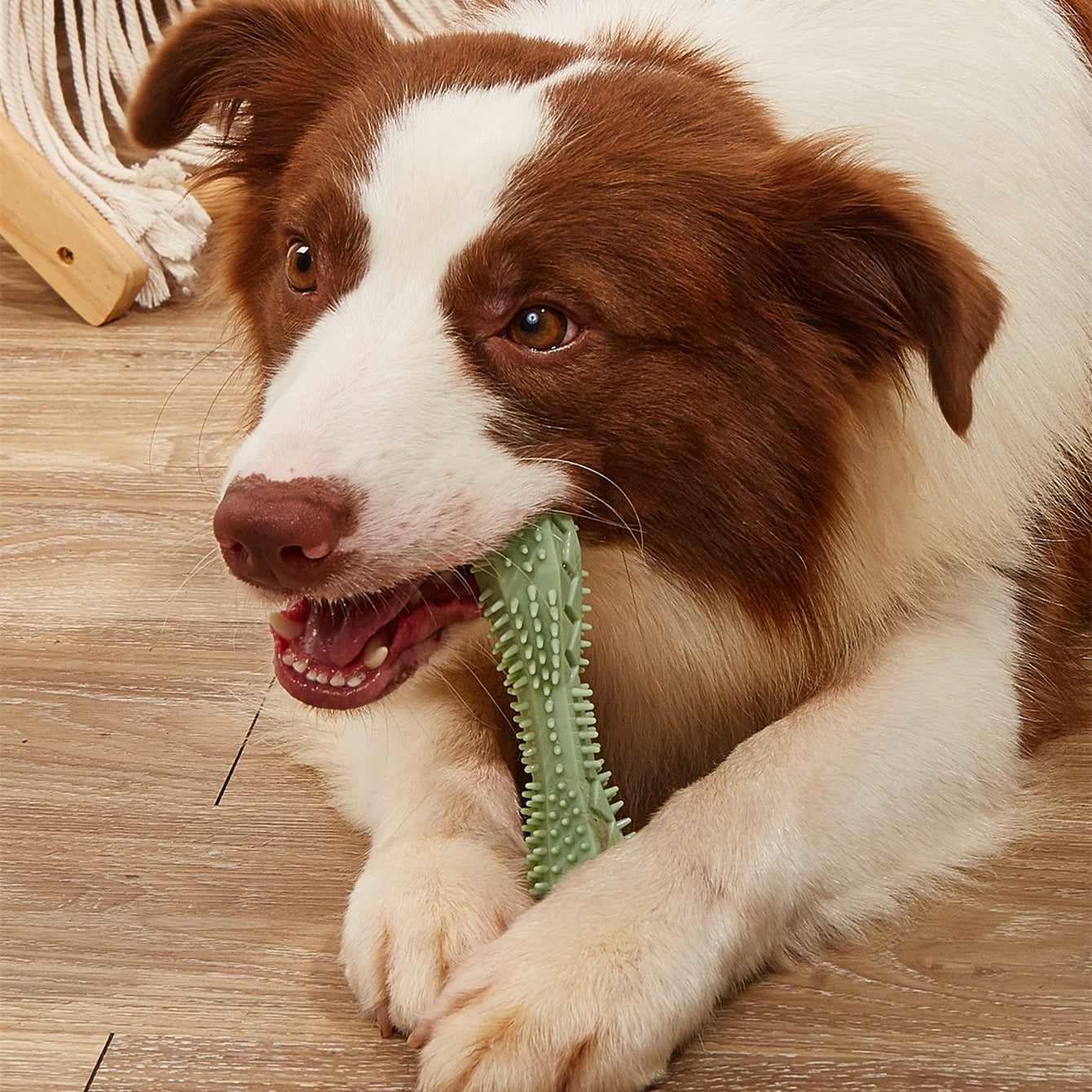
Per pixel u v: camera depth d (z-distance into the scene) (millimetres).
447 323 830
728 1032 809
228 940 847
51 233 1304
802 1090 787
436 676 907
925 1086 789
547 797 830
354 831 902
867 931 852
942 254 827
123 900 866
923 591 923
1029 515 944
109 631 1025
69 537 1099
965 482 907
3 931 852
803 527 875
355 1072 793
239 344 1006
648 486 854
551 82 861
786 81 905
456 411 823
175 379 1251
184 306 1361
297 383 823
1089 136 978
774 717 928
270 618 852
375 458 805
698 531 867
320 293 856
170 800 918
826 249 854
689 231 841
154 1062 798
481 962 793
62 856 888
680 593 880
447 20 1147
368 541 804
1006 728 897
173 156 1350
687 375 845
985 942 848
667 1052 790
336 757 927
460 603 860
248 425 1002
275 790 925
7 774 932
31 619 1033
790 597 885
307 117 930
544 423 834
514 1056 768
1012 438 920
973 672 897
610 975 785
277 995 823
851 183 845
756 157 859
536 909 807
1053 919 857
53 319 1337
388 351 822
